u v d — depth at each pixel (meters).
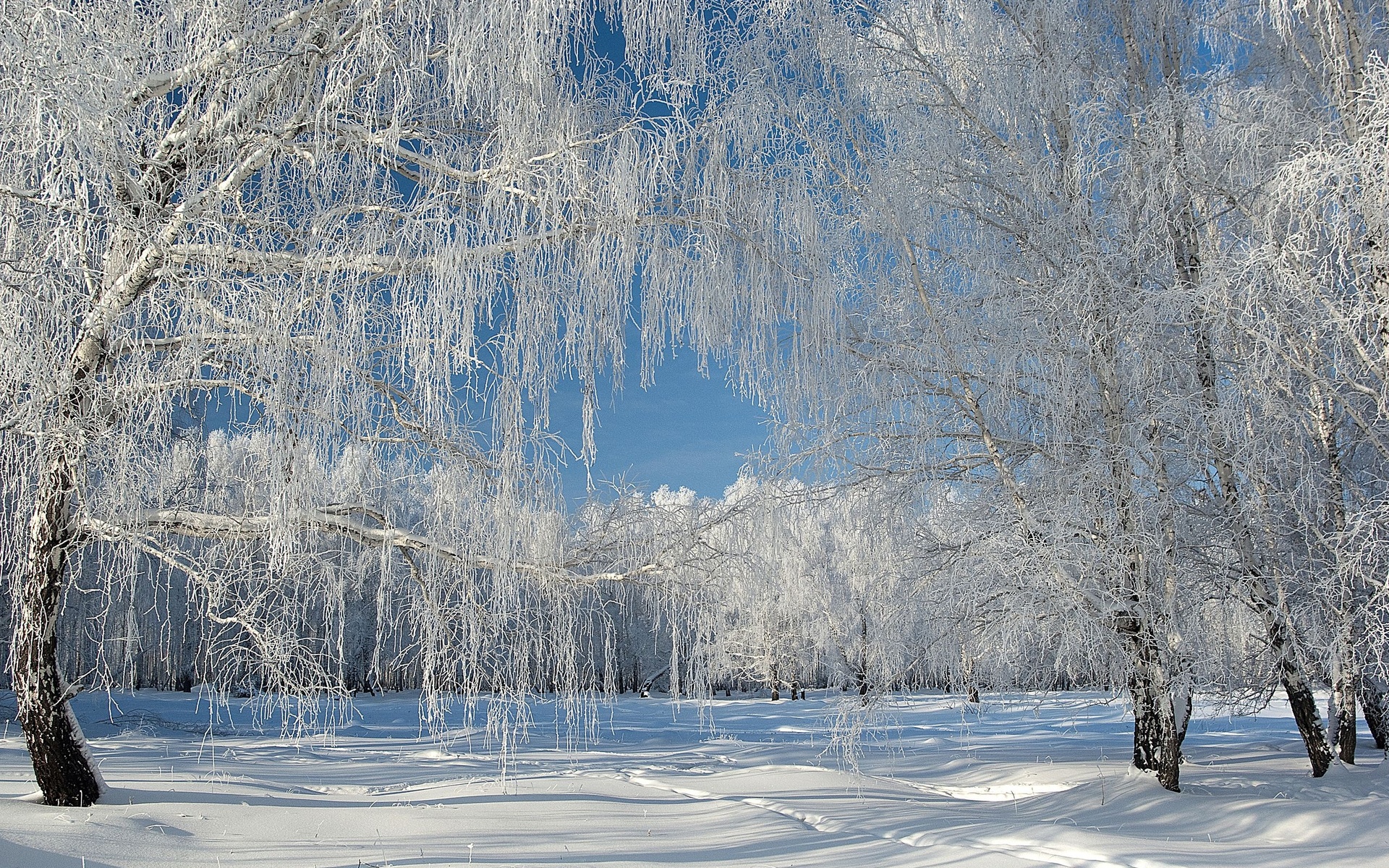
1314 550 8.66
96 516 6.51
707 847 6.72
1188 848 6.27
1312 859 5.73
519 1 6.13
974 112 9.41
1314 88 8.80
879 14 9.59
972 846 6.62
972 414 8.96
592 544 6.96
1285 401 8.12
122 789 8.02
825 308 7.62
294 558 6.28
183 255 5.82
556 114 6.49
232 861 5.58
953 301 8.95
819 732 20.84
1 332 5.39
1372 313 7.09
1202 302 7.71
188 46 6.13
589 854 6.26
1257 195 7.89
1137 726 9.20
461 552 6.43
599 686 6.98
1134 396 8.34
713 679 7.21
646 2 7.16
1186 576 8.70
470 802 8.41
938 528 9.34
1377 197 6.54
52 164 5.12
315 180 6.45
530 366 6.22
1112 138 8.60
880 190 8.98
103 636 6.80
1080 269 8.12
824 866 5.94
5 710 17.50
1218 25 9.44
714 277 6.89
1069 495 8.20
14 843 5.38
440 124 6.95
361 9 6.08
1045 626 8.39
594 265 6.36
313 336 5.79
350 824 7.07
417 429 6.34
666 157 6.58
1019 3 9.20
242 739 16.83
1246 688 9.84
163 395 6.10
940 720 19.94
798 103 9.12
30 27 4.82
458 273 5.82
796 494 9.08
